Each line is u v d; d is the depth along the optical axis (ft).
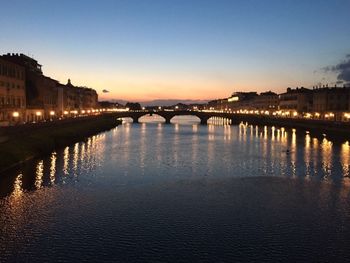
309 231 107.34
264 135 437.99
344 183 167.84
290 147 308.40
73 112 567.18
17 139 217.77
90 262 88.12
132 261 88.69
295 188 157.69
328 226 111.34
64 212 122.31
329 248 96.43
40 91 413.80
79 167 200.44
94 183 163.84
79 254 92.07
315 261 89.56
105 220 114.93
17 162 191.11
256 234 104.78
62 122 341.41
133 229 107.65
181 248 95.55
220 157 250.57
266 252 93.91
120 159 235.81
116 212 122.62
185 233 104.99
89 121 488.02
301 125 495.00
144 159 237.86
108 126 546.26
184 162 227.40
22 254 91.81
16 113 298.56
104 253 92.53
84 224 111.55
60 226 109.70
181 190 152.56
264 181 171.22
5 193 144.05
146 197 141.18
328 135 404.36
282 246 97.35
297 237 103.04
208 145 327.26
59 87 537.65
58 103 531.09
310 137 404.16
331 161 231.50
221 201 136.56
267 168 207.10
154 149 293.23
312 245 98.07
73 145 304.09
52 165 201.87
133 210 124.88
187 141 364.17
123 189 153.48
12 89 321.11
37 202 133.08
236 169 203.62
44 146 240.94
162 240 100.37
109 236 102.53
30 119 371.15
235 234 104.73
